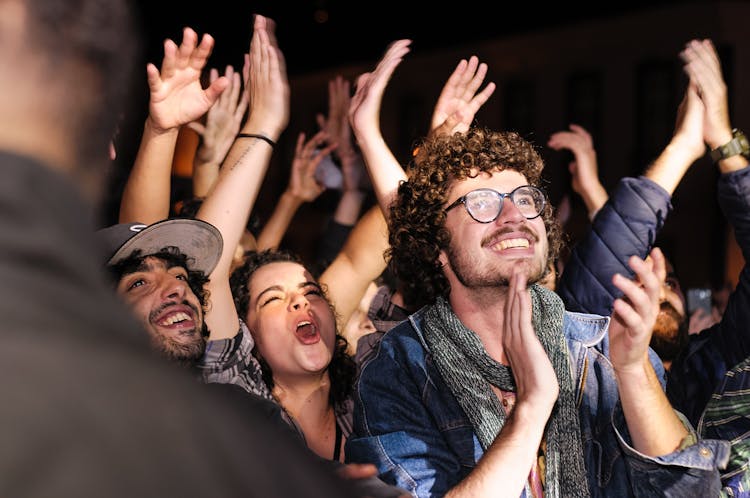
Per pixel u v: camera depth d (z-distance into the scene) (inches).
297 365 99.7
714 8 536.1
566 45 611.5
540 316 78.2
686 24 552.1
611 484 73.7
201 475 18.7
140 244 83.7
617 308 65.9
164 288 83.4
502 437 68.8
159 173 96.1
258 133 96.0
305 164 156.8
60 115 21.4
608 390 75.5
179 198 151.9
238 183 94.2
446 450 75.7
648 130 583.8
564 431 73.2
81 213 20.9
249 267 104.3
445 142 82.9
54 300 19.3
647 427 68.7
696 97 97.7
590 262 94.6
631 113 587.8
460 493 67.2
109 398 18.6
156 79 90.7
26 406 17.8
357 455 76.6
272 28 99.0
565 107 614.9
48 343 18.7
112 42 21.9
